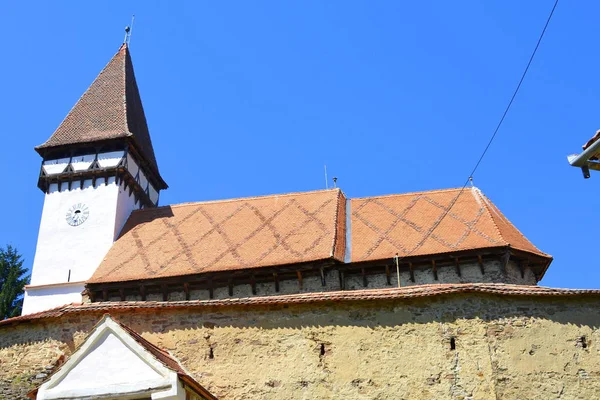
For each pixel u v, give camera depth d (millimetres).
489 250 25797
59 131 38875
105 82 42094
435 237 27750
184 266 28359
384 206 31844
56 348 18562
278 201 33312
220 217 32844
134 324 18688
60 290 33625
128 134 37250
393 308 17781
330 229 29156
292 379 17297
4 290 43688
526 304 17516
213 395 17234
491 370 16625
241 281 27203
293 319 18047
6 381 18250
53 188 37062
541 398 16375
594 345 17016
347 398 16859
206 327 18312
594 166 14062
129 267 29406
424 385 16734
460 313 17422
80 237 34938
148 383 14984
